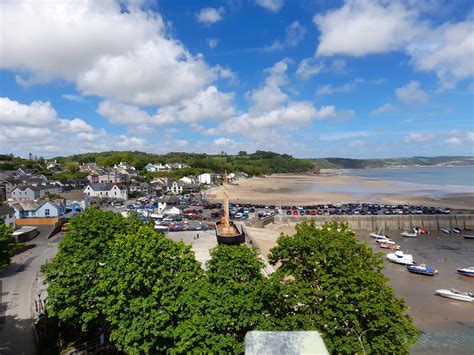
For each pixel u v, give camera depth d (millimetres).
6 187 110062
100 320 22969
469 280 47281
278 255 19656
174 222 77875
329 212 93875
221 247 19875
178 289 18359
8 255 21297
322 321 16125
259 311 16859
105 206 103562
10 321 26703
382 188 173125
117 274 18078
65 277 21438
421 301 40281
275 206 106938
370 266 19141
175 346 16234
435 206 107250
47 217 70312
